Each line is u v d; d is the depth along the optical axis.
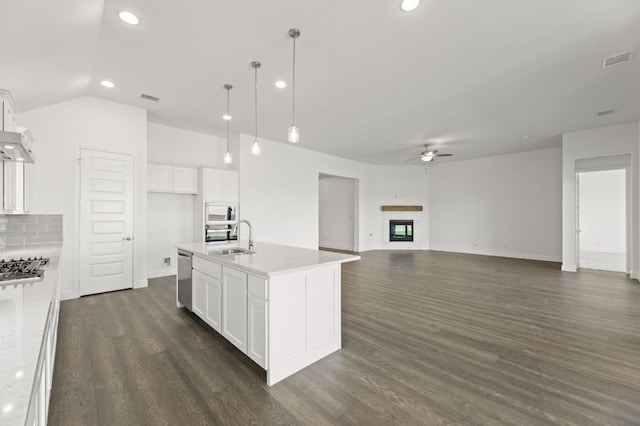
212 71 3.40
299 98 4.19
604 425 1.70
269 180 6.57
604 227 8.95
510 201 7.96
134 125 4.54
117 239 4.40
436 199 9.49
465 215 8.85
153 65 3.27
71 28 2.34
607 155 5.51
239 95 4.09
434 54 3.02
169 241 5.51
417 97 4.14
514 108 4.55
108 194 4.32
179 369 2.32
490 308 3.76
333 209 10.16
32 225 3.67
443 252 8.97
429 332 3.04
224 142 6.30
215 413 1.82
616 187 8.76
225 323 2.68
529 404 1.90
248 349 2.35
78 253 4.07
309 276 2.43
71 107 4.01
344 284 5.00
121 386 2.08
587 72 3.39
